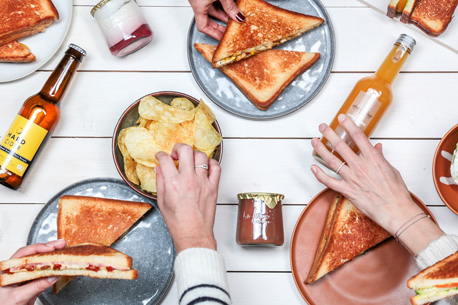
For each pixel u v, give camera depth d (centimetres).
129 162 105
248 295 111
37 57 116
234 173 116
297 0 118
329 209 108
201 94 119
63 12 118
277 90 113
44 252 92
